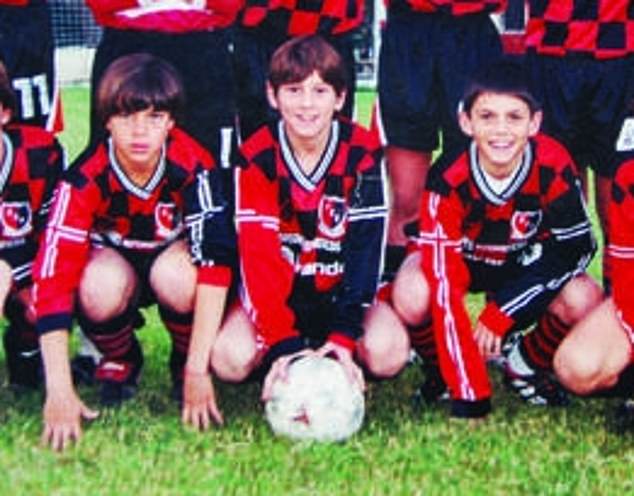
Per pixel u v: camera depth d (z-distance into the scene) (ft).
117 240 11.24
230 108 13.00
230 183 11.84
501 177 11.01
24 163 10.90
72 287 10.66
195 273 10.93
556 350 11.25
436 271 11.06
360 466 9.90
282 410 10.39
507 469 9.93
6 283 10.85
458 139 13.56
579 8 13.00
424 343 11.47
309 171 10.85
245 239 10.84
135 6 12.42
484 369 11.09
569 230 11.20
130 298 11.19
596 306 11.23
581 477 9.75
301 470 9.77
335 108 10.82
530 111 10.80
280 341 10.84
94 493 9.21
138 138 10.43
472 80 11.06
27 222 11.08
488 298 12.77
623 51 13.09
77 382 12.03
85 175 10.73
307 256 11.08
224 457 10.02
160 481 9.48
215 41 12.76
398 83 13.61
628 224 10.62
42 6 12.70
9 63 12.37
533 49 13.37
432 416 11.28
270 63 11.43
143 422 10.82
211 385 10.89
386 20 13.74
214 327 10.82
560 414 11.44
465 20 13.42
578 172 13.93
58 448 10.13
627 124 10.83
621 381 11.12
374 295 11.00
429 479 9.68
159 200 11.02
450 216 11.08
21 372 11.69
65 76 50.16
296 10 12.79
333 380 10.44
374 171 11.02
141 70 10.49
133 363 11.69
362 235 10.99
